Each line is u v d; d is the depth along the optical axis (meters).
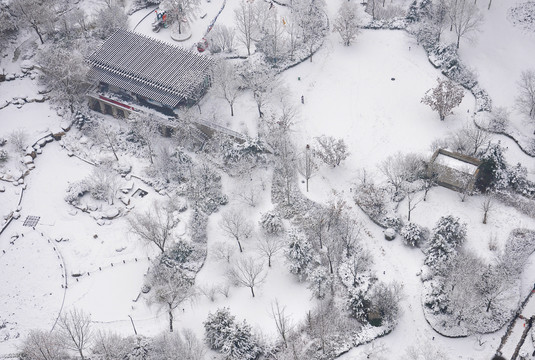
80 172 165.50
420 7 189.75
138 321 139.75
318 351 134.75
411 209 149.50
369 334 136.12
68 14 190.12
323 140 163.00
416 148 163.25
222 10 194.00
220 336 133.25
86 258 150.50
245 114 170.88
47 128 172.00
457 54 180.62
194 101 173.12
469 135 158.00
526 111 165.88
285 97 174.38
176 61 175.88
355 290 138.50
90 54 178.50
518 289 141.12
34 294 145.12
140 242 151.88
